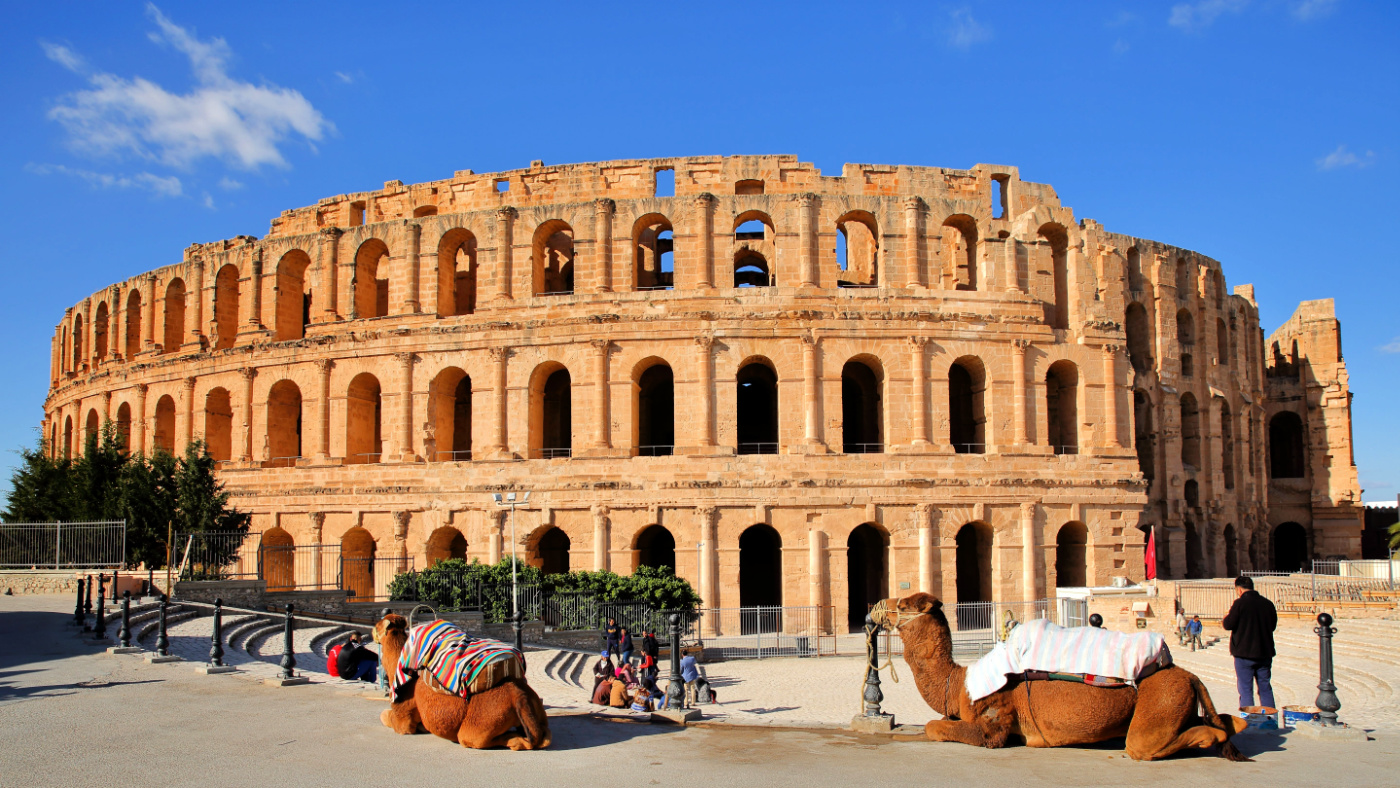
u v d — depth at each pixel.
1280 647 46.06
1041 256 70.38
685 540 63.41
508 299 68.06
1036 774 17.42
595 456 64.81
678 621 25.34
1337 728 19.95
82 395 88.62
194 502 61.19
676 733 21.78
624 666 32.84
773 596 78.50
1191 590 59.47
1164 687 18.34
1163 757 18.20
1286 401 102.81
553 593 55.41
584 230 68.00
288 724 22.38
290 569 70.12
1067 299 71.31
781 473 63.78
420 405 68.31
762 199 67.56
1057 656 19.12
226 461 73.06
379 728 21.89
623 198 70.94
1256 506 92.31
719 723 22.98
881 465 64.44
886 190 71.62
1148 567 68.06
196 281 78.75
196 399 76.44
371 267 74.12
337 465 68.75
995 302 67.62
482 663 20.08
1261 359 97.00
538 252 70.06
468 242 74.88
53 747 20.22
